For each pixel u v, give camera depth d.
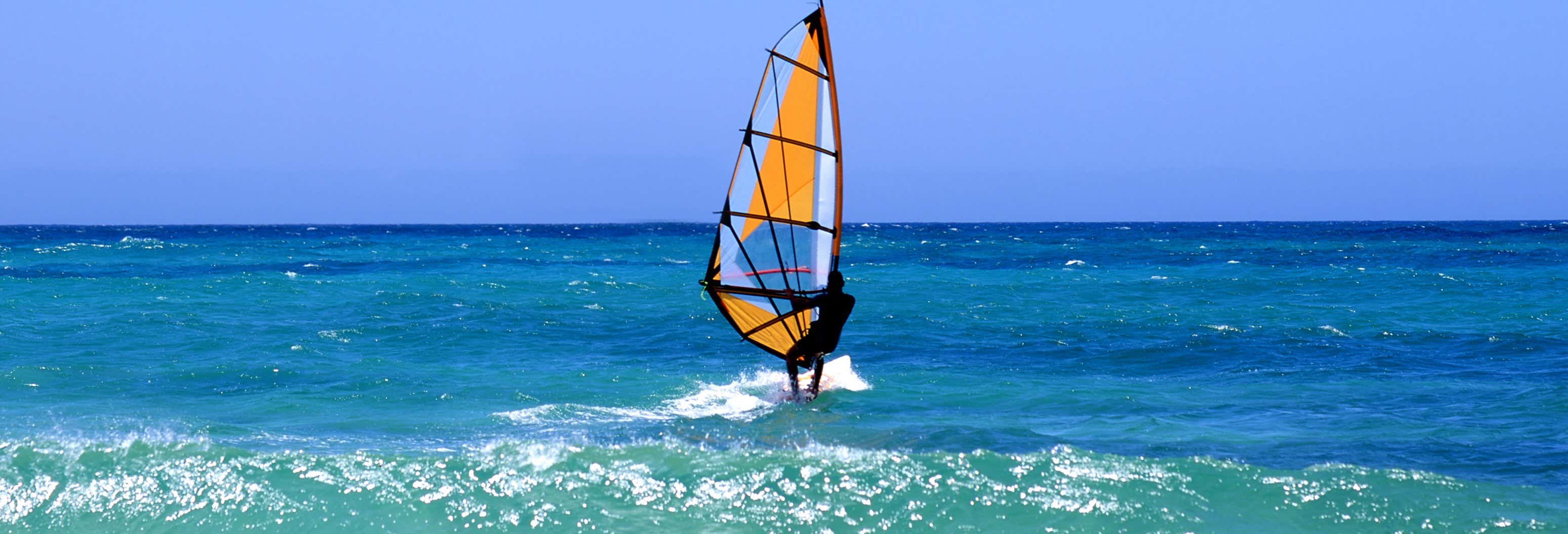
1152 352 17.05
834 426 11.16
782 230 12.11
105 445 8.84
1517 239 69.19
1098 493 8.09
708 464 8.66
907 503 7.90
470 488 8.17
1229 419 11.52
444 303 23.80
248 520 7.66
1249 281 31.70
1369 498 8.02
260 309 22.67
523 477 8.36
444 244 73.06
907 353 17.09
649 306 24.45
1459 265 40.38
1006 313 23.17
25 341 16.91
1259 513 7.75
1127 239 79.31
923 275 37.97
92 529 7.51
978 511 7.75
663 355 16.83
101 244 64.19
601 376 14.54
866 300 26.42
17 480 8.11
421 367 15.16
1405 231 95.81
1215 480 8.35
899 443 10.26
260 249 61.78
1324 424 11.17
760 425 11.20
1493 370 15.05
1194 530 7.44
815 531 7.48
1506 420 11.19
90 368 14.27
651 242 79.12
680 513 7.76
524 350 17.23
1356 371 15.09
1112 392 13.30
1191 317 22.08
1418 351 17.02
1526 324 20.39
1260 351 17.09
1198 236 88.00
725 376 14.73
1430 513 7.75
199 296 25.97
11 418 10.99
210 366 14.63
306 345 16.84
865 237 91.38
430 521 7.64
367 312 22.06
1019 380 14.44
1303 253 52.09
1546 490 8.37
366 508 7.82
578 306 24.16
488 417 11.51
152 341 17.12
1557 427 10.75
